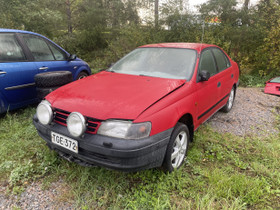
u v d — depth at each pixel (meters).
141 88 2.69
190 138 3.20
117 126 2.13
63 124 2.40
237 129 4.16
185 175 2.68
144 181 2.55
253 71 9.93
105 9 14.84
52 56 4.81
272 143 3.64
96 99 2.43
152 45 3.88
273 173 2.81
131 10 15.64
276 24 8.89
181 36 10.43
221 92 4.07
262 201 2.35
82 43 13.31
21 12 10.13
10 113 4.23
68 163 2.77
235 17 11.01
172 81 2.91
